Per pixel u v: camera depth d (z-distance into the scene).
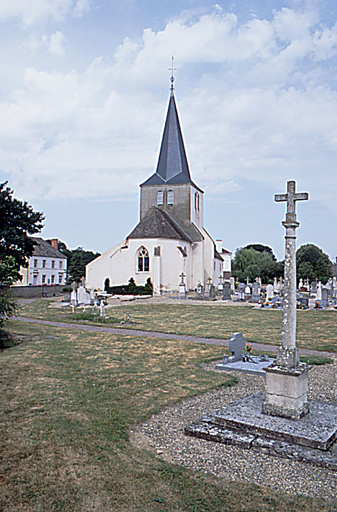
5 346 15.32
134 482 5.57
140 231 47.47
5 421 7.66
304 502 5.22
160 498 5.20
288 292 8.04
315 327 21.97
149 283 44.00
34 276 70.12
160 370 12.27
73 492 5.27
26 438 6.87
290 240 8.16
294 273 8.09
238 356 13.47
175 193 54.69
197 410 8.75
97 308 29.78
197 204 58.03
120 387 10.28
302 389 7.85
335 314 27.06
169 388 10.35
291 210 8.22
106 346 15.95
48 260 74.38
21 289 47.47
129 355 14.36
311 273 83.25
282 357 7.86
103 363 12.97
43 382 10.46
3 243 40.03
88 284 49.31
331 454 6.36
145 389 10.19
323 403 8.59
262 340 18.00
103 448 6.59
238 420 7.46
